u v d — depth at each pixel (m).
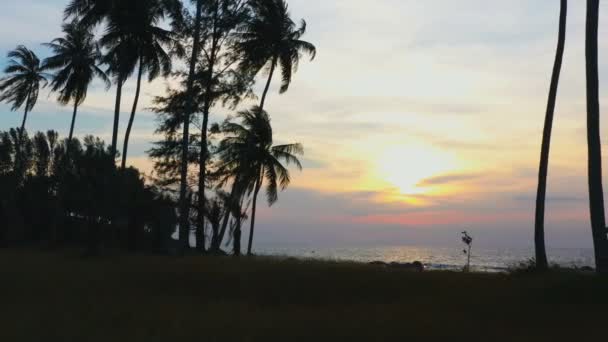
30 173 72.38
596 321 11.70
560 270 18.86
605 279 14.83
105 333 10.41
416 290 16.89
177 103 37.53
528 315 12.40
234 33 38.03
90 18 36.78
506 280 18.28
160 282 18.48
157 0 36.59
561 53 21.70
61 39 49.09
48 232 64.19
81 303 13.80
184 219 37.09
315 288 17.06
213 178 39.88
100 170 48.62
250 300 15.14
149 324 11.26
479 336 10.52
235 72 37.94
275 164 41.78
